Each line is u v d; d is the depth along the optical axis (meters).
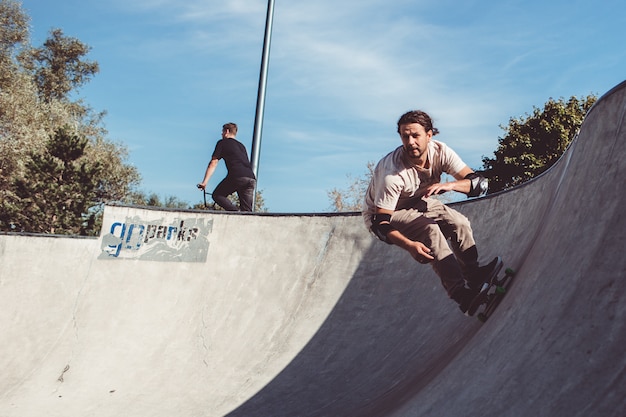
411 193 4.05
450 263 4.02
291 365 6.25
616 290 2.57
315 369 6.04
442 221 4.20
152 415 5.61
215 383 6.18
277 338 6.88
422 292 6.53
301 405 5.34
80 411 5.78
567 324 2.74
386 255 7.49
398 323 6.29
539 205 5.47
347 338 6.44
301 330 6.88
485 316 4.20
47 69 35.97
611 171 3.12
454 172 3.99
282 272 7.91
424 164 3.98
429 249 3.94
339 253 7.85
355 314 6.84
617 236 2.77
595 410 2.26
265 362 6.45
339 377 5.73
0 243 8.03
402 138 3.90
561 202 3.86
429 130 3.91
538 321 3.03
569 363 2.56
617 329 2.43
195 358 6.79
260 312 7.42
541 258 3.58
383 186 3.98
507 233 6.09
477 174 3.95
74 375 6.56
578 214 3.29
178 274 8.14
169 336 7.25
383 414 4.10
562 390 2.48
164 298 7.86
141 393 6.10
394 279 7.06
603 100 3.50
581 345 2.56
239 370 6.38
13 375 6.60
